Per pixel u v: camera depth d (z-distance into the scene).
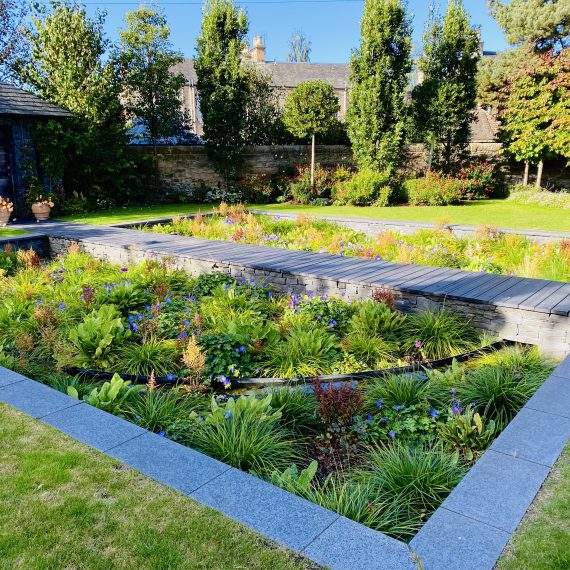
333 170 18.41
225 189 17.92
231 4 16.59
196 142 18.67
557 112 15.75
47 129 13.27
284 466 3.04
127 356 4.79
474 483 2.37
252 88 19.11
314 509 2.22
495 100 19.31
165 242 9.12
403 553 1.95
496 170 18.92
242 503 2.27
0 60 17.00
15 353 4.73
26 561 1.99
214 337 4.80
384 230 10.15
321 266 7.14
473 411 3.50
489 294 5.62
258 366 4.68
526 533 2.05
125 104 16.45
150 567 1.94
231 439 3.07
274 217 12.62
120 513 2.22
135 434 2.86
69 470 2.53
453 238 9.38
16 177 13.00
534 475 2.43
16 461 2.61
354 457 3.24
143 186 16.44
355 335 5.23
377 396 3.90
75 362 4.64
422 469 2.76
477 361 4.88
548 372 4.20
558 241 8.75
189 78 24.39
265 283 7.14
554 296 5.52
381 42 15.84
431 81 17.03
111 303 6.02
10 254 8.70
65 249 9.77
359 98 16.42
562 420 2.97
